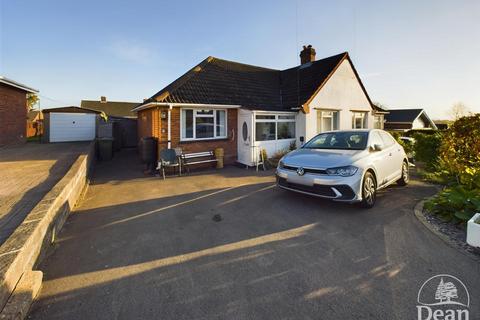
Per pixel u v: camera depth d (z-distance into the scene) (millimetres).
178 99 10289
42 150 13453
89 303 2549
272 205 5574
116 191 7188
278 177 5805
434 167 9102
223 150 11461
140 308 2467
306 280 2848
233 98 12047
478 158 6043
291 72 16922
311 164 5207
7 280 2357
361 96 16281
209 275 3000
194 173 9891
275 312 2365
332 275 2926
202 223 4656
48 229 3730
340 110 14977
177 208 5574
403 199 5797
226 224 4574
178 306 2484
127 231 4340
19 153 12180
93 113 20828
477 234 3189
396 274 2904
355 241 3756
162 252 3576
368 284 2742
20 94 16328
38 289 2713
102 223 4738
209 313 2381
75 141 20172
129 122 20797
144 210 5469
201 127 11008
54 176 7168
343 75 15047
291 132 13141
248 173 9734
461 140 6406
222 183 8000
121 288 2779
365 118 17000
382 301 2475
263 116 11633
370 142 5867
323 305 2443
